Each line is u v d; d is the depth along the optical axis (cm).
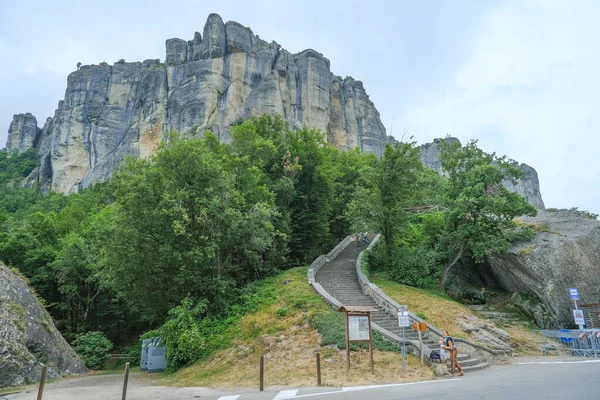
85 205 5269
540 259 2328
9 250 2984
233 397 1045
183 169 2075
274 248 2620
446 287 2644
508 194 2462
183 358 1720
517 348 1850
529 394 823
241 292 2191
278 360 1502
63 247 2989
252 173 2639
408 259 2506
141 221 1986
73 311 3098
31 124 12200
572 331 1822
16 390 1356
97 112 9100
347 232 3862
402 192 2581
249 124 3186
